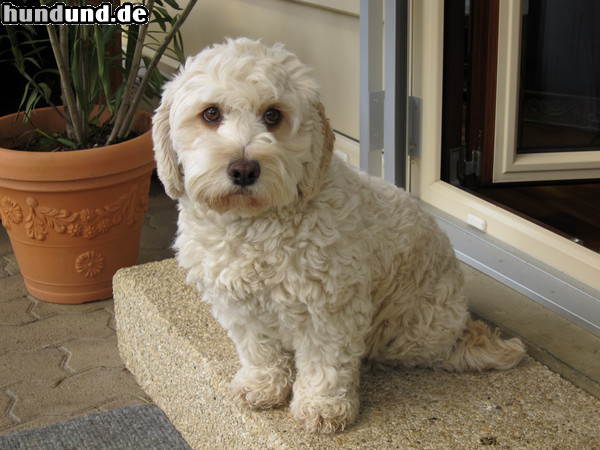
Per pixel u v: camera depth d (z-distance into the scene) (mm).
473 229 1960
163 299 1893
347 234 1510
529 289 1840
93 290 2217
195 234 1515
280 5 2441
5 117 2262
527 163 2121
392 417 1591
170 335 1807
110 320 2168
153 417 1864
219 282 1508
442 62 1975
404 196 1636
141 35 2133
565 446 1526
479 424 1571
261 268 1489
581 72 2129
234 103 1432
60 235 2133
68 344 2092
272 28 2500
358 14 2160
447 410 1603
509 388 1646
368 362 1716
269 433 1566
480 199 1963
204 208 1485
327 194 1502
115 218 2152
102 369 2016
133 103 2209
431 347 1673
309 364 1569
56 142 2246
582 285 1764
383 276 1588
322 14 2301
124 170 2102
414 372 1707
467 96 2078
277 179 1422
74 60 2141
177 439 1811
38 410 1902
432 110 2002
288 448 1534
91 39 2215
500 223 1904
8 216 2133
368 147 2074
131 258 2238
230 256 1500
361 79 2043
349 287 1518
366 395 1647
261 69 1437
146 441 1803
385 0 1963
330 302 1506
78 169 2053
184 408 1787
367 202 1573
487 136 2092
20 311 2199
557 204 2182
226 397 1646
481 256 1925
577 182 2168
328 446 1535
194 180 1439
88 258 2178
